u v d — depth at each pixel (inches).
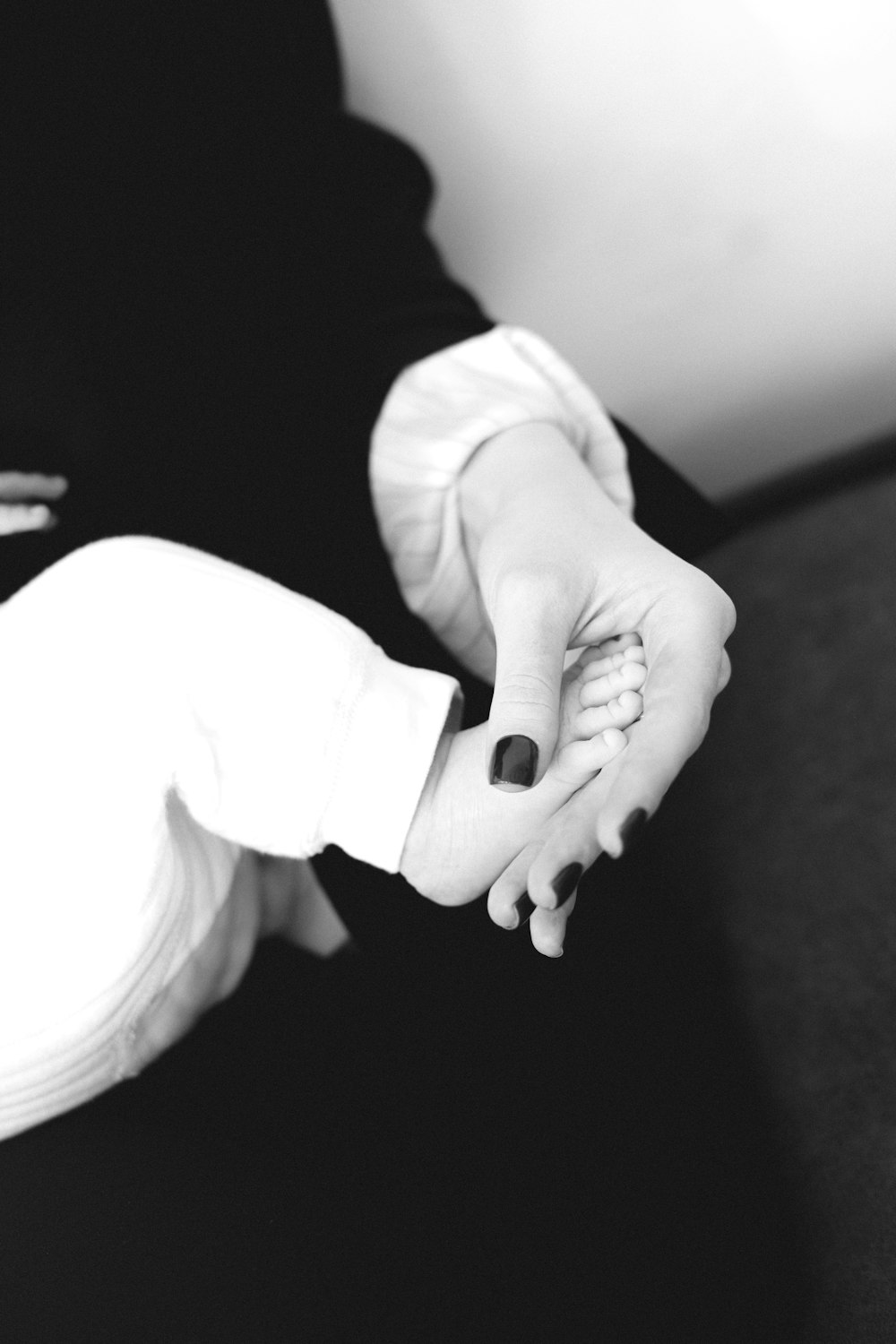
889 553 44.9
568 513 28.1
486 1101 29.1
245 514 33.7
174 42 33.3
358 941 31.0
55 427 33.4
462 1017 30.0
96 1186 28.4
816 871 37.3
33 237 32.8
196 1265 27.3
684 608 25.9
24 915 27.4
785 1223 31.5
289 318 34.3
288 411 34.0
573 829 25.2
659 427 47.2
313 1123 29.0
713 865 38.8
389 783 27.6
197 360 33.8
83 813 27.4
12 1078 28.1
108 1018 28.4
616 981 30.7
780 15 37.7
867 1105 33.1
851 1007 34.7
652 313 44.3
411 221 35.7
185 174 33.7
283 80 34.7
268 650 27.9
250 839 28.1
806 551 46.7
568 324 44.5
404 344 32.8
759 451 48.1
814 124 39.8
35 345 32.9
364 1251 27.4
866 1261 30.9
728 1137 30.4
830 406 46.9
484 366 32.2
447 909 30.4
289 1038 30.4
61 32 32.5
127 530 33.9
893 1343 29.7
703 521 34.1
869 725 40.2
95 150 33.0
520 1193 28.0
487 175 41.2
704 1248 27.9
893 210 41.7
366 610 33.0
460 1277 27.1
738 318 44.6
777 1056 34.5
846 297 44.0
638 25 38.1
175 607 28.0
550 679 25.6
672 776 24.6
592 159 40.8
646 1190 28.2
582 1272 27.3
